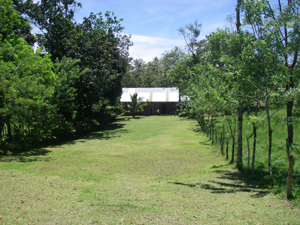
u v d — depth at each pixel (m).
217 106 9.06
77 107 22.19
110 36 25.52
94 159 10.12
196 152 11.73
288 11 6.48
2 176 6.82
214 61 8.01
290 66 9.10
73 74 17.12
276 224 4.02
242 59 6.83
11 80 9.69
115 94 28.81
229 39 7.47
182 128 22.72
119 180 7.11
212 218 4.29
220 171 8.34
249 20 6.72
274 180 6.80
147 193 5.84
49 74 12.74
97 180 7.00
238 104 7.75
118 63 27.25
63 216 4.29
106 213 4.46
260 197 5.56
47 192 5.59
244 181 7.06
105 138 17.73
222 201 5.27
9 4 13.73
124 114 41.81
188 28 27.02
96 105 26.23
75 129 17.80
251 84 6.62
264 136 12.28
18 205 4.70
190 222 4.11
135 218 4.25
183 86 24.61
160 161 9.91
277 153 9.49
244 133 13.54
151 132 20.33
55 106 14.38
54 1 22.67
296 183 6.31
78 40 22.02
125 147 13.45
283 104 6.79
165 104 42.25
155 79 64.94
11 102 10.09
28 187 5.88
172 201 5.23
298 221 4.14
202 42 26.75
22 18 19.61
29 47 11.20
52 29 21.83
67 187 6.12
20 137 12.04
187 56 23.36
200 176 7.75
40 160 9.63
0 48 10.26
